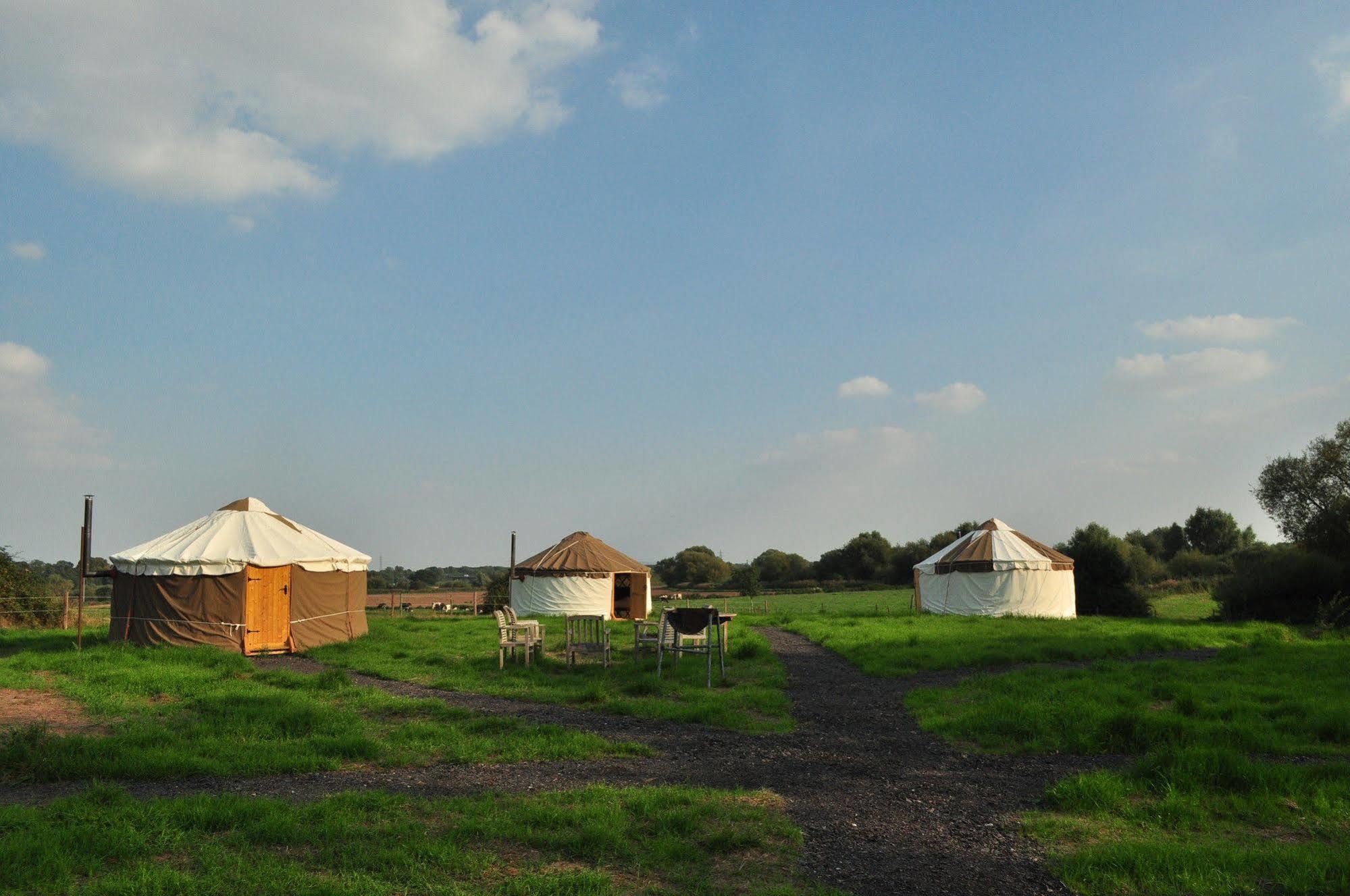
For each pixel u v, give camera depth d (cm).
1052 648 1831
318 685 1344
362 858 566
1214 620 3014
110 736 934
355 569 2178
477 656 1736
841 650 1923
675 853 591
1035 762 913
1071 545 3997
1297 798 743
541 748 933
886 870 582
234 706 1135
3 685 1257
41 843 574
